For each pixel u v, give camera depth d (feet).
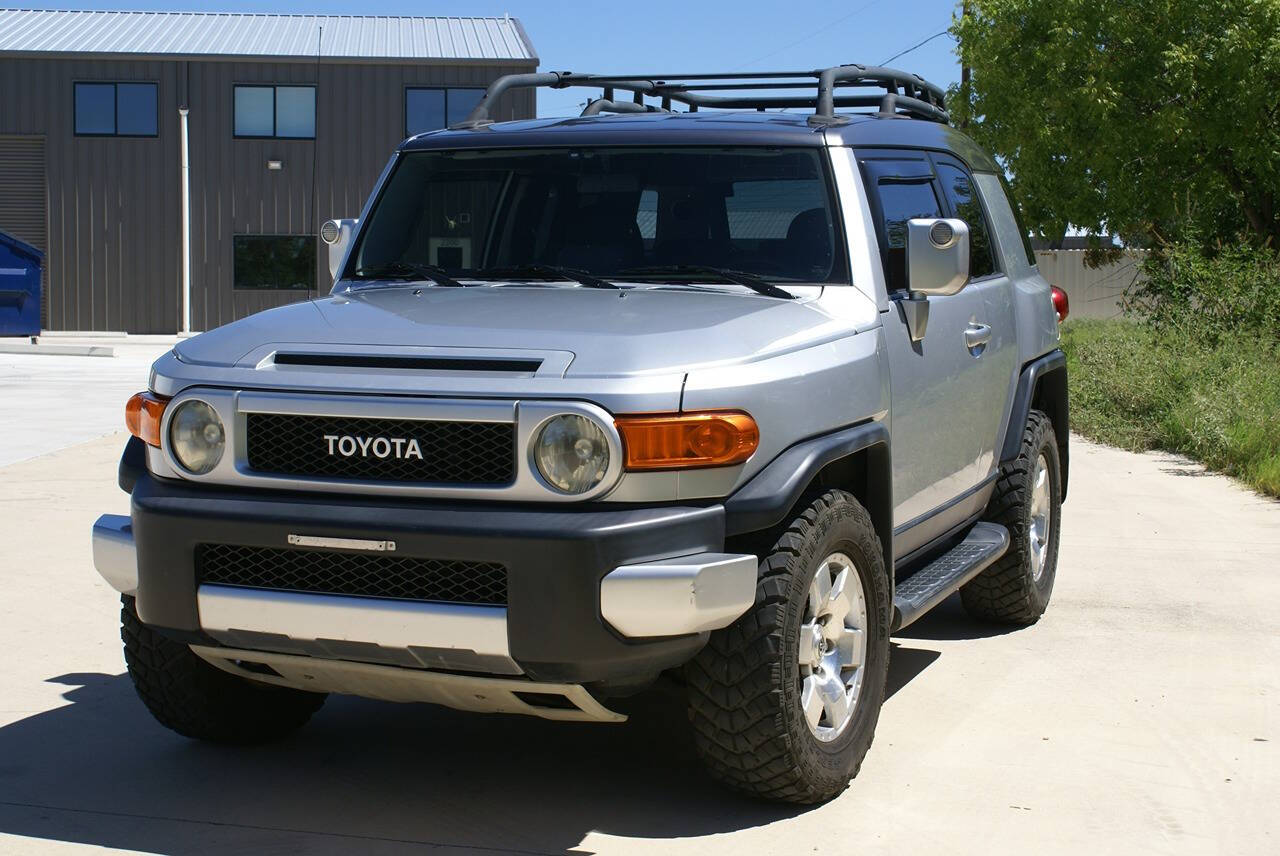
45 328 119.85
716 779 13.47
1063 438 23.11
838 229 15.56
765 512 12.43
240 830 13.16
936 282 15.14
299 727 16.16
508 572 11.80
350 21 130.41
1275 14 73.67
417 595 12.19
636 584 11.70
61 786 14.28
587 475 11.95
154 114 118.83
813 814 13.56
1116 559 25.70
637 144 16.48
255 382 12.83
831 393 13.76
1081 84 80.18
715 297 14.87
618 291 15.26
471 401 12.09
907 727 16.26
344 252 17.28
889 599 14.80
